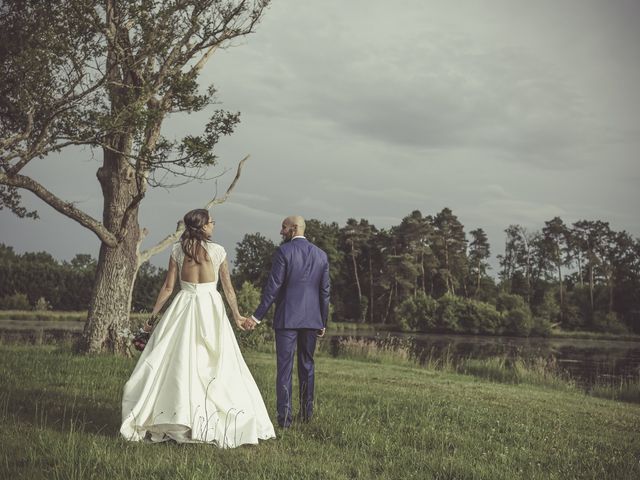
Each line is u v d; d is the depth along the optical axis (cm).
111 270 1334
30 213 1444
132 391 455
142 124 1161
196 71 1295
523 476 439
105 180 1377
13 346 1441
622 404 1219
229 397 470
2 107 1220
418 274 9031
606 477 449
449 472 426
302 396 582
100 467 375
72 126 1149
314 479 392
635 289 9300
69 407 570
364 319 9081
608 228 10294
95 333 1306
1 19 1136
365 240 9794
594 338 7050
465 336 6294
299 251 569
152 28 1218
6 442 420
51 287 7106
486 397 960
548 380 1803
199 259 496
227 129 1234
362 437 523
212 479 364
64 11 1114
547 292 8781
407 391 929
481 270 10575
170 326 481
